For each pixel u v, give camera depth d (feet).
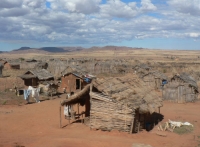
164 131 77.36
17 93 134.92
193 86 131.64
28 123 83.30
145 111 73.72
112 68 236.22
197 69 259.19
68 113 89.30
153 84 165.07
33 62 263.49
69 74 156.46
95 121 76.33
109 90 75.36
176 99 131.13
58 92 151.64
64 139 61.93
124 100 73.61
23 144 57.21
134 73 204.44
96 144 58.44
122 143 60.75
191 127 80.89
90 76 159.22
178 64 300.40
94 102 76.64
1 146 54.29
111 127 74.33
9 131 73.77
